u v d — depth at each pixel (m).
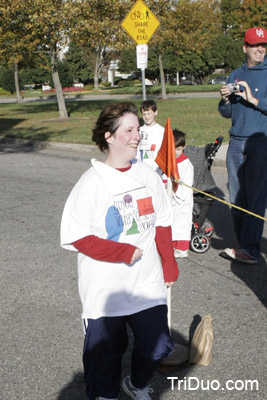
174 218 5.71
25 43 20.91
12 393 3.35
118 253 2.59
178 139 5.30
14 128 19.89
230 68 55.41
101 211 2.65
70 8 19.22
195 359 3.57
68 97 49.84
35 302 4.75
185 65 54.16
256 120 5.16
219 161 11.45
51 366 3.66
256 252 5.54
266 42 4.96
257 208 5.38
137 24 10.52
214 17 39.38
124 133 2.64
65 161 12.48
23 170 11.34
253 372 3.50
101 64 64.94
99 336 2.70
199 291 4.89
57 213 7.79
